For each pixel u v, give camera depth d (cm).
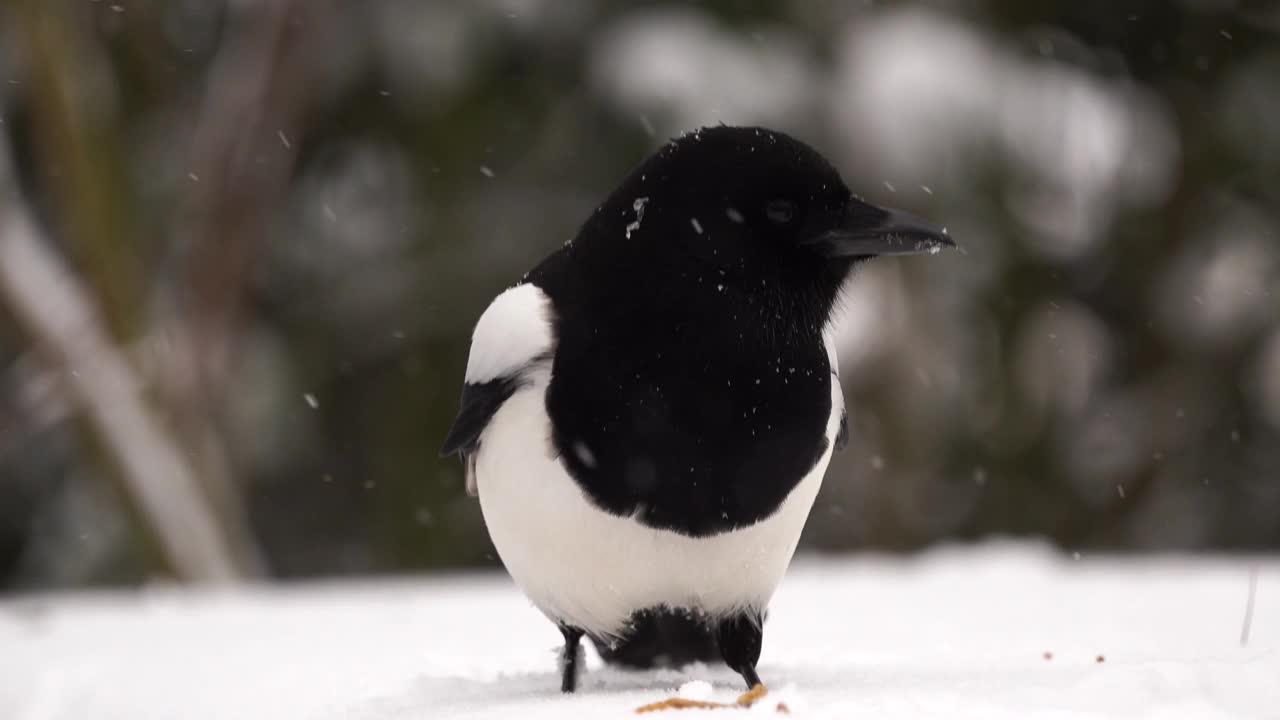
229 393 1689
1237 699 440
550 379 536
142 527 1549
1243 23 1819
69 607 1019
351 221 1873
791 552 561
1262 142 1831
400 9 1717
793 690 449
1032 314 1839
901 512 1770
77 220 1569
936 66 1603
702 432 528
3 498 1898
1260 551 1922
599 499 531
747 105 1638
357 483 1861
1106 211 1884
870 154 1606
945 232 548
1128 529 1909
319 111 1788
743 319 532
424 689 596
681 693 474
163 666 757
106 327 1573
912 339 1734
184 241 1634
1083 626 787
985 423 1872
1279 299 1858
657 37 1659
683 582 550
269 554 1861
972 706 432
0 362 1759
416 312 1817
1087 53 1866
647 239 537
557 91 1752
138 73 1797
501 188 1808
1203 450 1902
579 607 565
